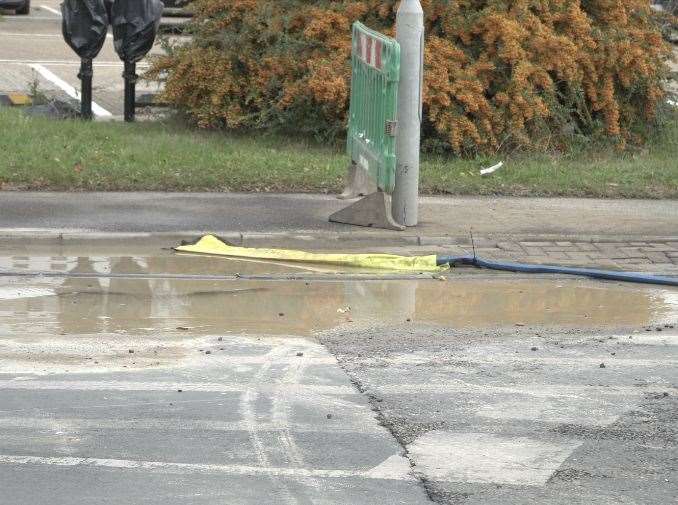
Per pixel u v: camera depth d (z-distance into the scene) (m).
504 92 34.97
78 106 40.31
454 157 34.75
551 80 35.28
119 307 19.70
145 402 14.77
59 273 22.02
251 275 22.44
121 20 37.59
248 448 13.24
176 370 16.16
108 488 12.02
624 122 38.97
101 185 28.83
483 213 27.81
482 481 12.47
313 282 22.12
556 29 37.03
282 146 34.94
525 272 23.39
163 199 28.02
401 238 25.19
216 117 36.34
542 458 13.20
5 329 18.09
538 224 26.77
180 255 23.98
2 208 26.22
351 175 28.72
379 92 25.58
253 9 36.28
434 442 13.61
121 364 16.39
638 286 22.62
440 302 20.80
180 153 32.16
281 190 29.55
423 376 16.20
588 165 34.31
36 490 11.93
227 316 19.33
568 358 17.34
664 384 16.14
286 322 19.05
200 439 13.48
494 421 14.41
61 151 31.56
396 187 26.03
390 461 12.96
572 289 22.17
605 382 16.16
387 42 24.66
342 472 12.60
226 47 36.22
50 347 17.17
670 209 29.06
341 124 34.81
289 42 35.44
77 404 14.62
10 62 53.00
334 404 14.86
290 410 14.58
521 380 16.14
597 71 37.03
